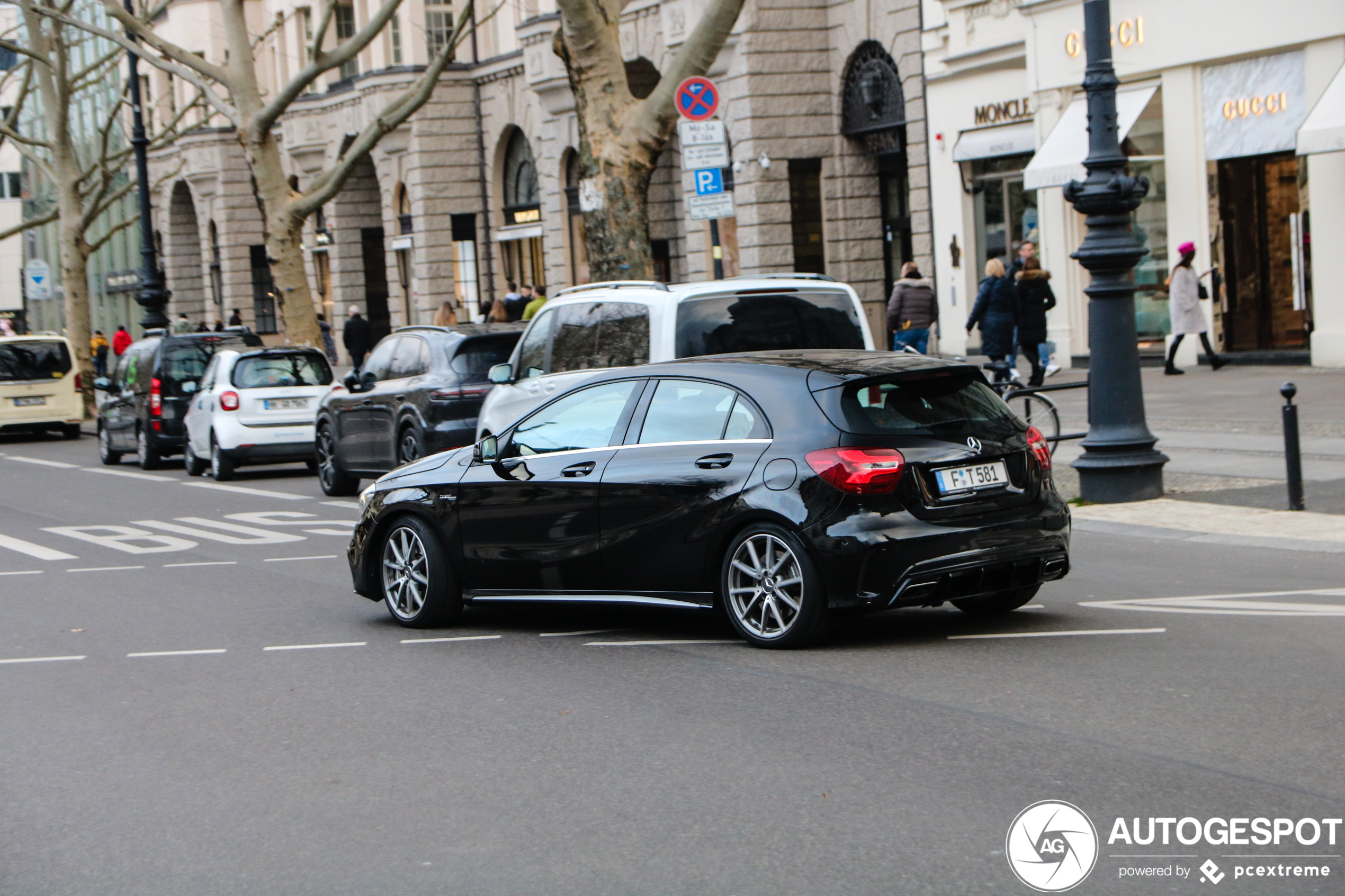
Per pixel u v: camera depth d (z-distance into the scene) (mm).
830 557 7500
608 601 8391
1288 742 5805
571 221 38156
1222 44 22500
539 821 5281
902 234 31250
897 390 7840
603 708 6844
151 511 16828
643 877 4684
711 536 7934
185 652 8688
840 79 30922
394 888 4707
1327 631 7746
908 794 5363
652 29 32344
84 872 5008
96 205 36375
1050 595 9211
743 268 31547
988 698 6664
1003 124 27031
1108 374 12641
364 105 44312
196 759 6332
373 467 17094
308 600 10359
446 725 6699
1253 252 22828
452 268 43375
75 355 36562
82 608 10414
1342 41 20844
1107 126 12602
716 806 5344
